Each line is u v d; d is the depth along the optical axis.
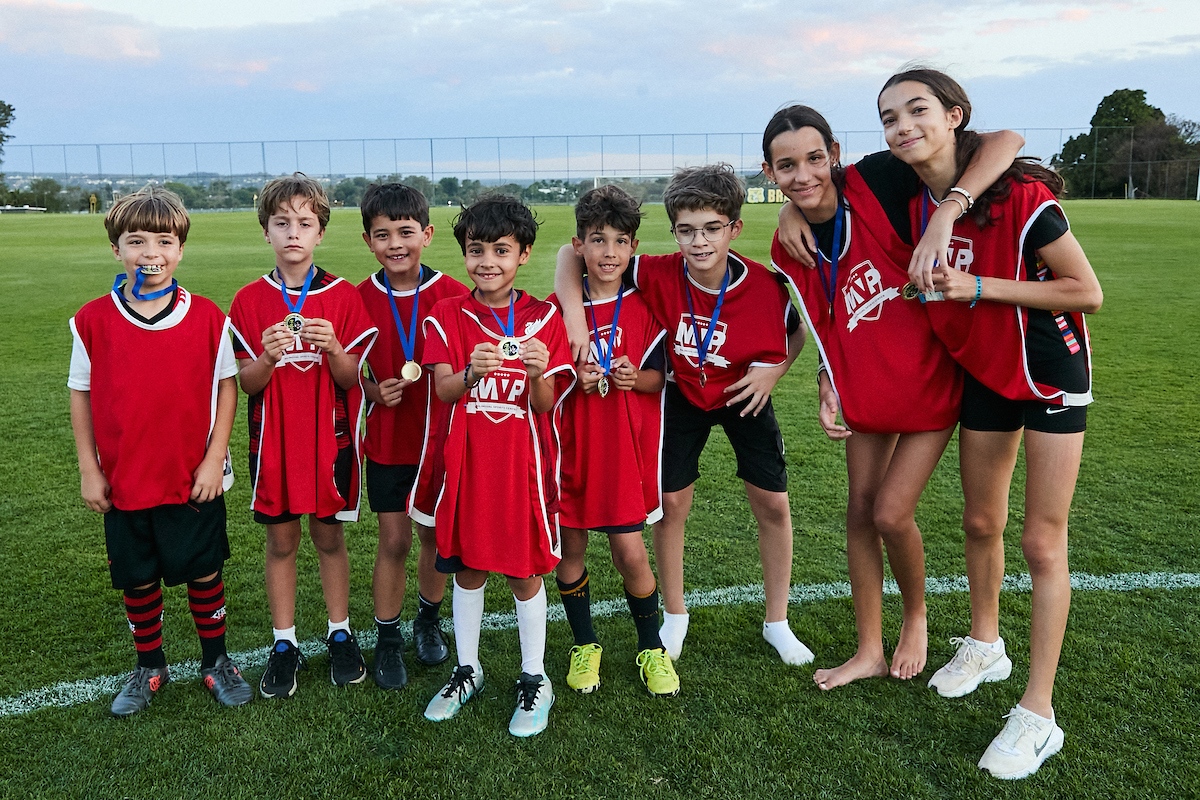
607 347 2.80
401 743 2.51
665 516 3.01
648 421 2.84
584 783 2.31
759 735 2.52
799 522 4.21
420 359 2.98
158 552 2.66
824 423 2.73
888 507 2.67
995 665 2.79
